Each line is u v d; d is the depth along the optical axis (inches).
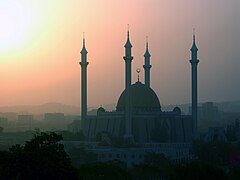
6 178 7696.9
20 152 7819.9
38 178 7785.4
